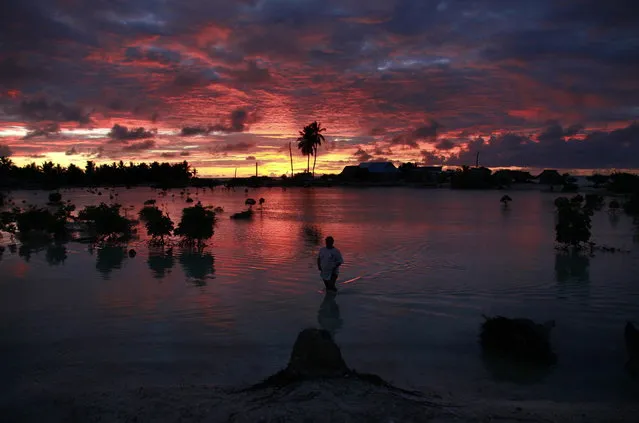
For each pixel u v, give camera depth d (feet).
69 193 221.87
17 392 18.16
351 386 16.53
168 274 39.40
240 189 272.31
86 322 26.94
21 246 54.70
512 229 70.59
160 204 130.31
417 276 38.86
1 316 27.96
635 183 172.35
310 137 326.85
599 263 43.86
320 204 129.70
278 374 18.56
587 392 18.49
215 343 23.81
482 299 31.89
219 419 14.26
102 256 47.96
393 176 294.87
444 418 14.35
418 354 22.52
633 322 26.89
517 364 21.38
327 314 28.66
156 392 17.26
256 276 38.70
